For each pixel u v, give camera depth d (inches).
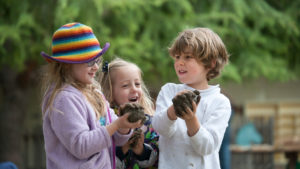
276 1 429.7
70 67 103.6
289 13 416.2
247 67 390.3
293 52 430.9
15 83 437.4
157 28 367.9
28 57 359.6
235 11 392.2
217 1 388.8
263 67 389.1
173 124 102.9
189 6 364.8
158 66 365.7
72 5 314.0
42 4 351.9
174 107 95.3
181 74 107.6
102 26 323.0
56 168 100.6
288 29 401.7
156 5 346.3
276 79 412.2
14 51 337.1
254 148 321.4
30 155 482.9
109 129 98.0
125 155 118.2
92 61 103.1
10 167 138.0
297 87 538.9
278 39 419.5
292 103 539.8
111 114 114.5
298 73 435.2
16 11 341.7
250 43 397.7
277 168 486.0
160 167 108.0
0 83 436.5
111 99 126.7
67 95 99.5
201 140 98.7
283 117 539.5
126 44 336.5
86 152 96.3
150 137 122.0
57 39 102.5
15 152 437.7
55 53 103.1
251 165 368.8
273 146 327.3
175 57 109.0
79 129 97.1
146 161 117.9
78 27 102.7
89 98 104.9
